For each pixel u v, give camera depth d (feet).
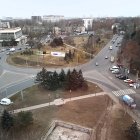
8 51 432.25
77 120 173.78
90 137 154.92
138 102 203.82
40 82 246.27
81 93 222.28
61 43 446.19
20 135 157.58
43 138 154.10
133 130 150.61
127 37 438.81
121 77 264.31
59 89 231.71
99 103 201.05
